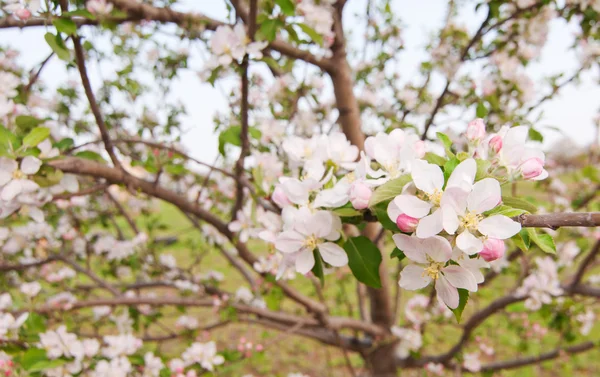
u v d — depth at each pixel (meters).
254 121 2.29
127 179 1.60
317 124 2.63
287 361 5.11
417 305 3.01
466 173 0.72
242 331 5.23
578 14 2.20
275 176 1.66
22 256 2.98
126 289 3.02
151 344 3.94
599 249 2.27
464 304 0.76
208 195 3.04
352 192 0.85
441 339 4.17
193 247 3.78
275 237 1.03
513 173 0.84
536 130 1.90
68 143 1.56
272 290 2.55
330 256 0.93
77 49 1.25
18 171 1.23
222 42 1.47
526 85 2.25
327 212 0.91
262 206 1.30
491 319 4.87
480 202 0.72
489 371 2.89
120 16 1.70
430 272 0.75
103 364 1.78
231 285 6.14
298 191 0.97
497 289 4.24
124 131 2.55
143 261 3.17
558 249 3.00
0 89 1.63
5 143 1.22
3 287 2.67
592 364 4.98
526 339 3.56
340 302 3.78
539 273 2.49
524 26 2.41
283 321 2.62
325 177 1.08
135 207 3.32
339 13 2.21
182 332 2.76
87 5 1.64
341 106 2.35
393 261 4.21
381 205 0.86
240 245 2.11
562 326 2.78
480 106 1.98
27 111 1.76
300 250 0.94
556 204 2.91
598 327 5.23
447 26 2.74
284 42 2.03
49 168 1.29
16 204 1.41
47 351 1.72
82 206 3.18
